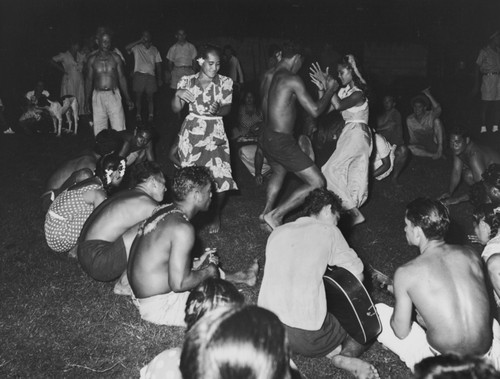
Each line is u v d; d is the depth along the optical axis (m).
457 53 20.98
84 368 4.55
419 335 4.38
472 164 7.36
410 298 4.05
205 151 6.82
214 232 7.09
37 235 7.08
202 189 5.01
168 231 4.86
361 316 4.45
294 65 6.72
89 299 5.52
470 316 3.90
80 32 21.36
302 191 6.80
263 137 6.78
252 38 21.25
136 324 5.11
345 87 7.05
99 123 9.89
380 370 4.58
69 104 13.01
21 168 10.30
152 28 21.70
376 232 7.30
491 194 5.49
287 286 4.49
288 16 21.77
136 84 13.22
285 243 4.61
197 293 3.18
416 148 10.80
